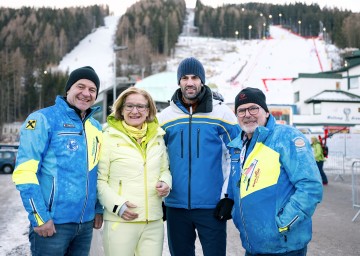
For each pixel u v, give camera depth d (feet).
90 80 9.61
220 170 11.51
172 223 11.62
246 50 341.41
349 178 46.98
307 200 8.20
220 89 113.70
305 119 105.09
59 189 8.81
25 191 8.32
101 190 9.96
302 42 338.75
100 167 10.11
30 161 8.56
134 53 337.93
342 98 107.24
